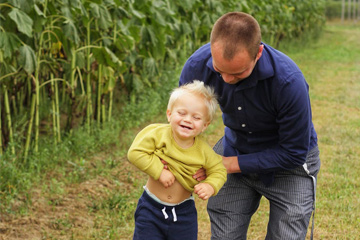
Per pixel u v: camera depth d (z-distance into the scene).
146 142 2.70
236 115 2.81
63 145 6.04
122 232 4.46
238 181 3.10
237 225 3.12
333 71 14.16
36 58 5.52
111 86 6.79
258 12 14.98
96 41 6.50
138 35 6.85
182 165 2.70
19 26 4.67
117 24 6.68
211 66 2.69
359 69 14.55
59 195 5.09
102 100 6.96
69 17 5.59
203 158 2.73
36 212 4.72
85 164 6.02
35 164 5.46
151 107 7.95
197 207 5.09
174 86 8.65
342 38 24.59
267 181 2.94
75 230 4.46
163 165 2.69
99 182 5.55
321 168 6.25
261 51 2.47
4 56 4.80
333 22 39.41
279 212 2.99
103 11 6.16
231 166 2.86
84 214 4.80
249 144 2.97
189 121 2.61
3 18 4.91
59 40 5.79
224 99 2.81
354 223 4.70
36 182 5.29
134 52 7.38
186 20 9.77
